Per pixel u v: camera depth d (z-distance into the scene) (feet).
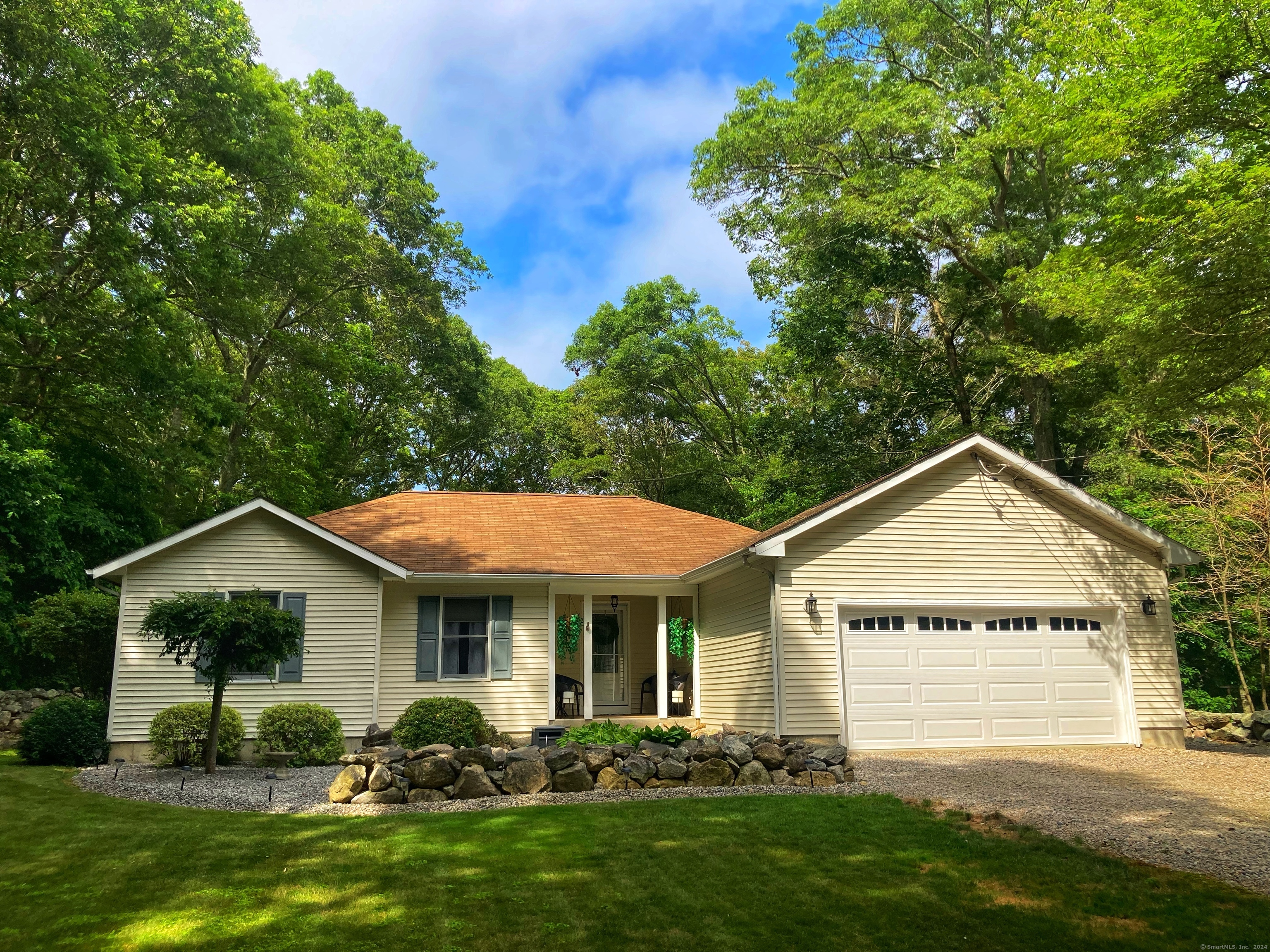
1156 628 52.80
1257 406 43.80
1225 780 38.70
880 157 88.79
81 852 26.11
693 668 61.57
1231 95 40.63
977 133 83.92
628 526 70.79
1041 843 27.12
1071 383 87.71
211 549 50.96
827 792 35.78
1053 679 51.21
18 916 21.09
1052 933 20.03
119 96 70.28
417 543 62.03
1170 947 19.17
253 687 50.21
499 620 57.93
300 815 31.81
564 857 25.84
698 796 34.65
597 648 67.21
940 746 48.96
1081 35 45.68
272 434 96.22
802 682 48.16
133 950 19.13
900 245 91.20
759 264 99.40
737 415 142.92
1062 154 51.60
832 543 50.08
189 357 75.25
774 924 20.65
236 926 20.51
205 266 69.87
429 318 112.68
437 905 21.86
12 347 62.44
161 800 34.32
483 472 147.13
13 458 54.19
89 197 64.44
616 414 138.51
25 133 62.39
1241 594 64.23
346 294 101.55
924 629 50.26
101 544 69.82
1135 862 25.43
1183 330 39.63
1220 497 62.75
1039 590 51.83
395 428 123.24
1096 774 40.09
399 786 34.04
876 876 24.09
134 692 48.34
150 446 74.74
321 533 51.98
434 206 114.21
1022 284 77.66
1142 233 43.06
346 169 102.32
